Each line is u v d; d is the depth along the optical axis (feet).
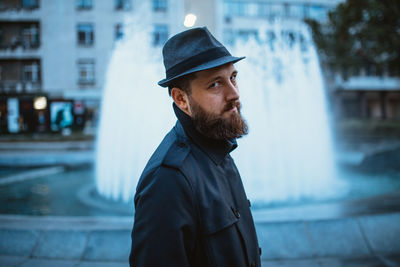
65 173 27.81
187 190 2.63
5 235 8.98
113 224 9.66
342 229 8.94
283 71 26.94
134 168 23.65
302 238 8.74
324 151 24.30
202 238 2.69
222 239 2.74
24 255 8.59
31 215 14.05
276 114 25.72
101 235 8.81
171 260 2.42
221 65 2.87
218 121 2.85
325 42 53.52
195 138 3.02
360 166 24.32
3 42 75.77
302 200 15.51
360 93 102.32
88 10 75.51
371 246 8.71
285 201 15.33
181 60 2.88
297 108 26.21
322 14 90.68
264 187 18.16
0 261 8.31
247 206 3.30
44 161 31.07
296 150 24.07
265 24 85.46
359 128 49.11
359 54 54.90
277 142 24.22
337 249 8.59
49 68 75.20
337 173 22.97
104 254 8.49
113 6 75.97
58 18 75.00
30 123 75.10
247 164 22.63
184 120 3.07
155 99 26.17
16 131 74.43
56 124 75.20
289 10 88.89
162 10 76.18
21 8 73.82
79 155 31.71
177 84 3.02
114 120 25.76
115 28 76.33
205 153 3.03
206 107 2.86
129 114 25.66
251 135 24.25
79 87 76.02
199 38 2.89
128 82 26.84
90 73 76.54
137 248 2.52
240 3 86.43
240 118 2.95
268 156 23.13
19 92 74.38
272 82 26.45
